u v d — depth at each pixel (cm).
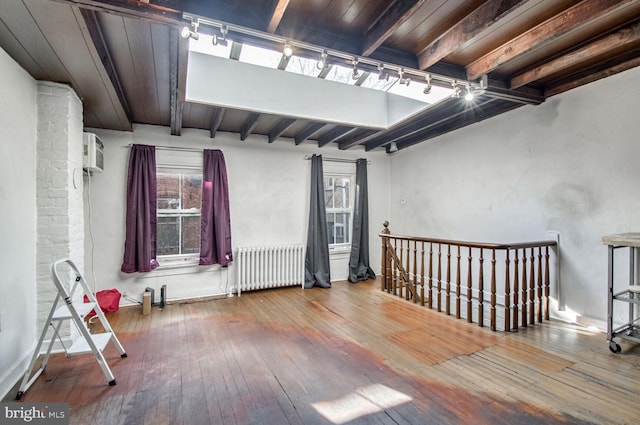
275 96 351
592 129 298
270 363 243
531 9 200
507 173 378
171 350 266
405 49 251
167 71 261
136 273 399
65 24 183
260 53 330
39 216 251
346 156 548
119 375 224
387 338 290
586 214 304
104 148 388
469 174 429
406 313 362
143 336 296
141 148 397
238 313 365
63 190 260
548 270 330
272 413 183
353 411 185
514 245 299
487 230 405
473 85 282
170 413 183
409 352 261
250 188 469
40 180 252
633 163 272
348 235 565
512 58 239
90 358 251
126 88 296
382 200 579
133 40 216
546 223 338
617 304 287
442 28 225
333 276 538
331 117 384
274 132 444
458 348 267
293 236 499
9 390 204
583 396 196
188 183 436
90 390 205
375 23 218
